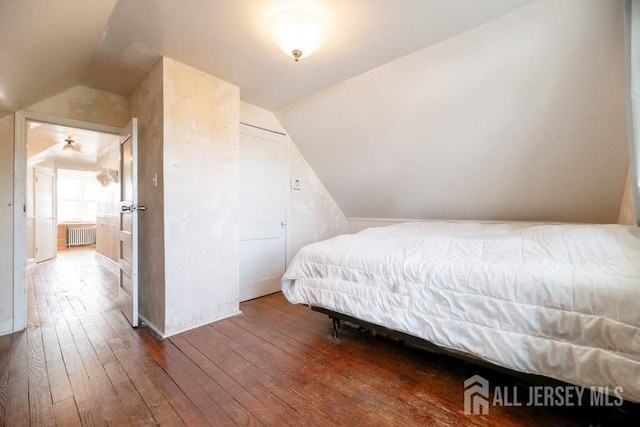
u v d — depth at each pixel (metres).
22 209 2.29
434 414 1.32
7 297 2.22
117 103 2.76
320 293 1.99
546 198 2.67
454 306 1.45
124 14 1.66
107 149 4.54
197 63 2.23
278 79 2.52
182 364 1.75
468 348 1.38
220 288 2.50
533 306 1.24
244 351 1.92
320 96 2.86
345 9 1.64
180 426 1.25
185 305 2.26
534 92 2.00
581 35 1.66
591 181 2.33
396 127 2.77
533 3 1.61
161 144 2.15
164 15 1.67
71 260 5.62
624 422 1.23
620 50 1.64
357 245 2.06
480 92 2.17
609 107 1.88
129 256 2.46
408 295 1.61
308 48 1.79
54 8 1.31
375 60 2.21
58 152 5.24
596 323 1.09
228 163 2.56
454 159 2.78
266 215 3.26
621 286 1.08
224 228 2.53
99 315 2.60
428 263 1.62
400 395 1.46
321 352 1.92
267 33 1.86
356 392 1.48
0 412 1.32
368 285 1.79
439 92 2.31
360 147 3.20
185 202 2.25
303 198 3.78
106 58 2.13
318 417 1.30
